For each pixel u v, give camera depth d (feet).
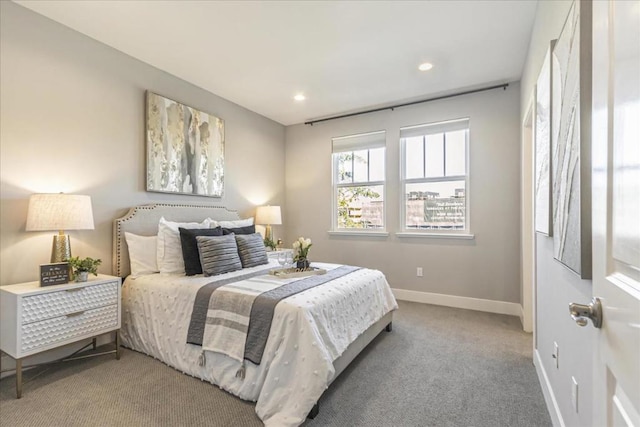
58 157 8.25
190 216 11.35
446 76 11.23
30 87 7.75
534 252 7.80
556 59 5.08
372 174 14.92
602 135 2.46
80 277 7.55
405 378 7.27
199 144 11.94
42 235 7.97
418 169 13.79
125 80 9.71
